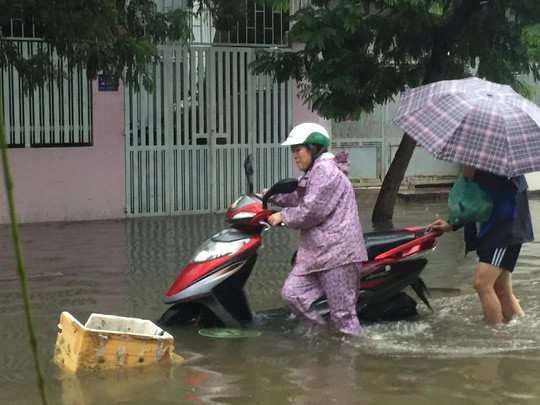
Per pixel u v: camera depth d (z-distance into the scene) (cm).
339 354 772
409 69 1381
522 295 945
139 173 1512
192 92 1533
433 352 775
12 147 1409
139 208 1516
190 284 827
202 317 851
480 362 754
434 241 856
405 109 836
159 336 750
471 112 804
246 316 849
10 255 1167
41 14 1048
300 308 815
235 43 1551
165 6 1499
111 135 1480
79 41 1058
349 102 1343
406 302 868
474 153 789
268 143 1595
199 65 1533
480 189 809
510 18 1373
